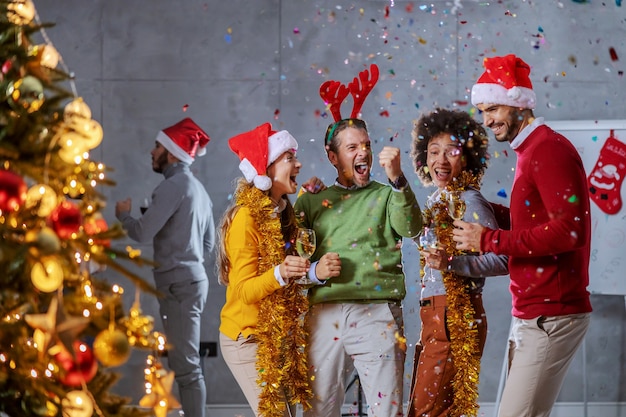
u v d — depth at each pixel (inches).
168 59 234.4
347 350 136.5
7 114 81.9
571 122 217.2
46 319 76.3
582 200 126.3
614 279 213.0
